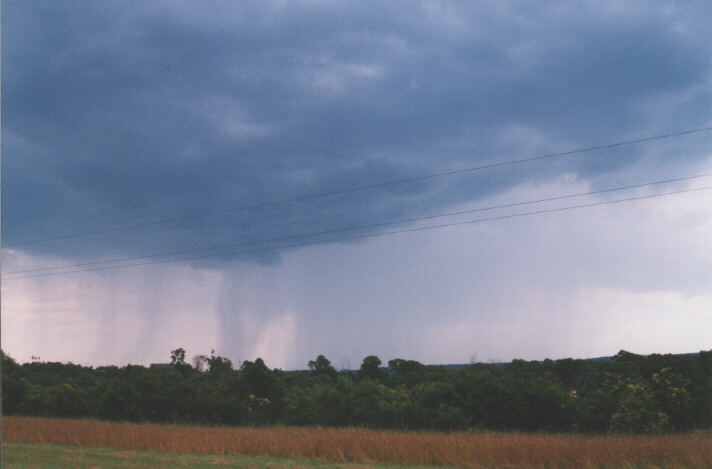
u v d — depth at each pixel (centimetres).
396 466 2212
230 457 2406
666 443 2416
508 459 2244
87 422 3947
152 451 2605
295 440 2664
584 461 2156
